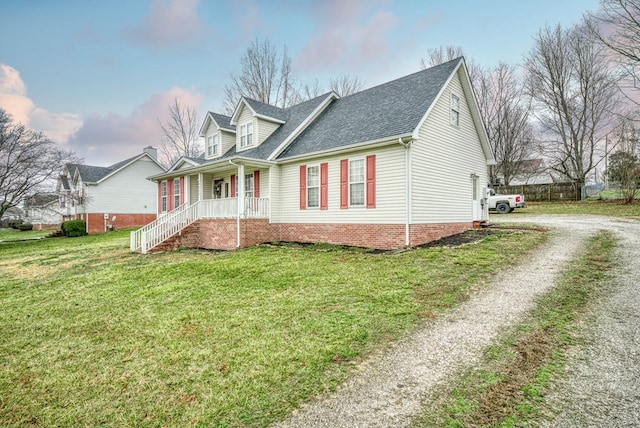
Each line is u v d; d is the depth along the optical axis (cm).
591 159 2655
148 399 323
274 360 380
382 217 1112
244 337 451
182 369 376
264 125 1650
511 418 267
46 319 601
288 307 563
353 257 967
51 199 2988
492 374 332
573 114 2677
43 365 414
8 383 374
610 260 762
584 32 2489
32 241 2341
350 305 554
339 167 1238
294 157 1338
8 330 554
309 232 1340
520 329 434
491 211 2286
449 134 1273
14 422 301
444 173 1235
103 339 488
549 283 624
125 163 3206
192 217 1495
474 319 473
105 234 2467
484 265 771
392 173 1088
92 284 846
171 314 573
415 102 1174
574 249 907
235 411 293
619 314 467
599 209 1989
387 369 350
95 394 340
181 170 1688
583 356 361
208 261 1034
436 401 293
